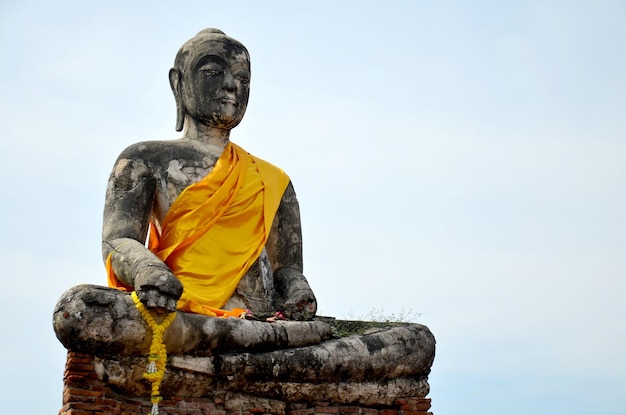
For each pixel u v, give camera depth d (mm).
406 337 20797
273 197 21797
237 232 21219
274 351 19750
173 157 21391
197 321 19266
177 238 20781
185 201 21000
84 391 18594
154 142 21562
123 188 20953
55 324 18641
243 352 19531
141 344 18812
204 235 20906
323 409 20062
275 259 22125
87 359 18688
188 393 19375
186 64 22078
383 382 20547
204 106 21828
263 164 22094
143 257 19453
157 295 18781
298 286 21234
